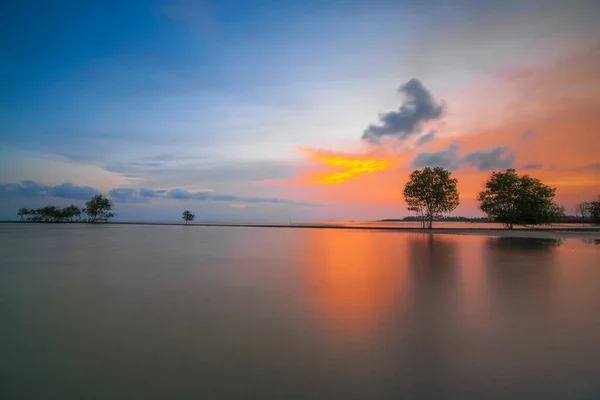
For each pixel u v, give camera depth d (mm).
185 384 3121
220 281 8203
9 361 3662
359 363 3568
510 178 37500
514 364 3541
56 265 11016
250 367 3480
